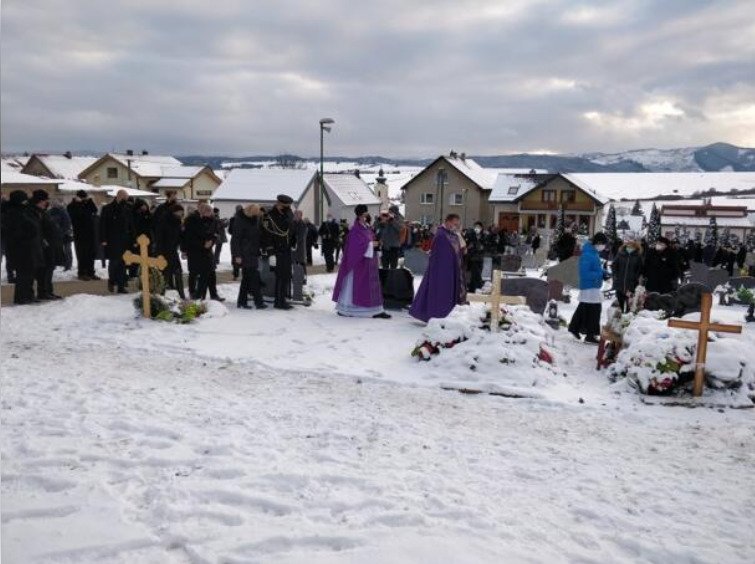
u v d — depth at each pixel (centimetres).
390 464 503
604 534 404
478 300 828
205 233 1174
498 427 619
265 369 805
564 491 467
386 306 1248
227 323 1052
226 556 355
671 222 6281
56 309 1073
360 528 392
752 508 451
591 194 5634
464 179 6147
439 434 585
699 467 527
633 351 761
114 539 368
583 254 1040
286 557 357
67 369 754
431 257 1070
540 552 375
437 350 834
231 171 5666
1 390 653
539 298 1178
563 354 930
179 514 399
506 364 776
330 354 880
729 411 680
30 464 468
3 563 344
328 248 1989
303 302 1267
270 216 1173
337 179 6038
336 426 592
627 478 498
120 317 1041
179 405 632
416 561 357
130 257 1052
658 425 638
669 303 1028
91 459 481
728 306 1617
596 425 634
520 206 5847
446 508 423
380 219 1797
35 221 1103
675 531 412
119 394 657
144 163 6806
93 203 1415
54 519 390
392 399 699
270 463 488
